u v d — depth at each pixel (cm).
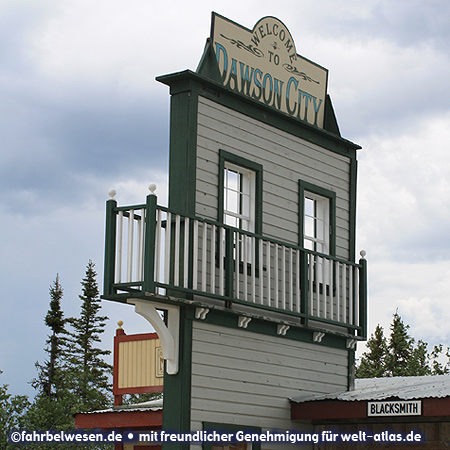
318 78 1448
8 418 2402
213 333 1160
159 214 1066
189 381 1108
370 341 3419
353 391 1334
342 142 1464
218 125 1213
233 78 1264
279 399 1255
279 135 1335
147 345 1512
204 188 1171
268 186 1295
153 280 1038
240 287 1213
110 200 1077
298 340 1310
